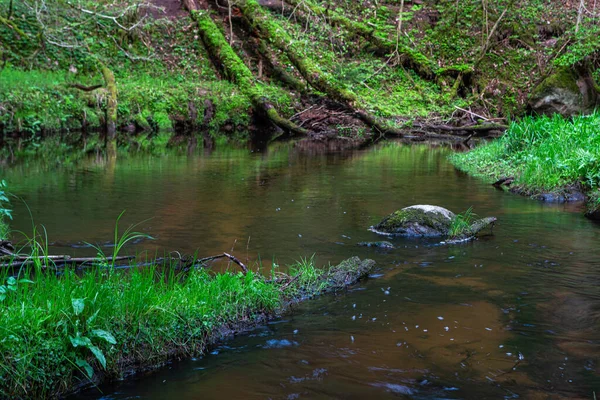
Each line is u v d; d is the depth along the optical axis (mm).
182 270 5691
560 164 10320
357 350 4133
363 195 10039
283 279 5387
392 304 5012
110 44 24609
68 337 3633
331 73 25688
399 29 26609
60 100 19984
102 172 12242
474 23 28422
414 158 15781
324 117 23609
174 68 25047
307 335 4391
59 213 8211
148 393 3590
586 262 6211
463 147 19125
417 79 26453
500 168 12531
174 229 7449
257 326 4559
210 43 25688
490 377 3740
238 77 24438
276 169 13281
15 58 21641
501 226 7836
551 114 22281
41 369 3492
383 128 22766
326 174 12562
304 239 7051
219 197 9695
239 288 4789
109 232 7207
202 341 4211
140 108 21812
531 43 27016
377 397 3512
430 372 3812
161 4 27609
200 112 22938
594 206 8578
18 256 5246
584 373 3787
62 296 3875
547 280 5633
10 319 3557
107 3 25516
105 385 3689
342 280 5531
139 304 4090
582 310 4875
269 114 22969
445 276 5746
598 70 23406
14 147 16031
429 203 9367
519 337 4340
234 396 3541
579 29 23656
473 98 25156
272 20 26781
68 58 22875
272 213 8484
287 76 25344
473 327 4527
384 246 6746
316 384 3672
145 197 9570
